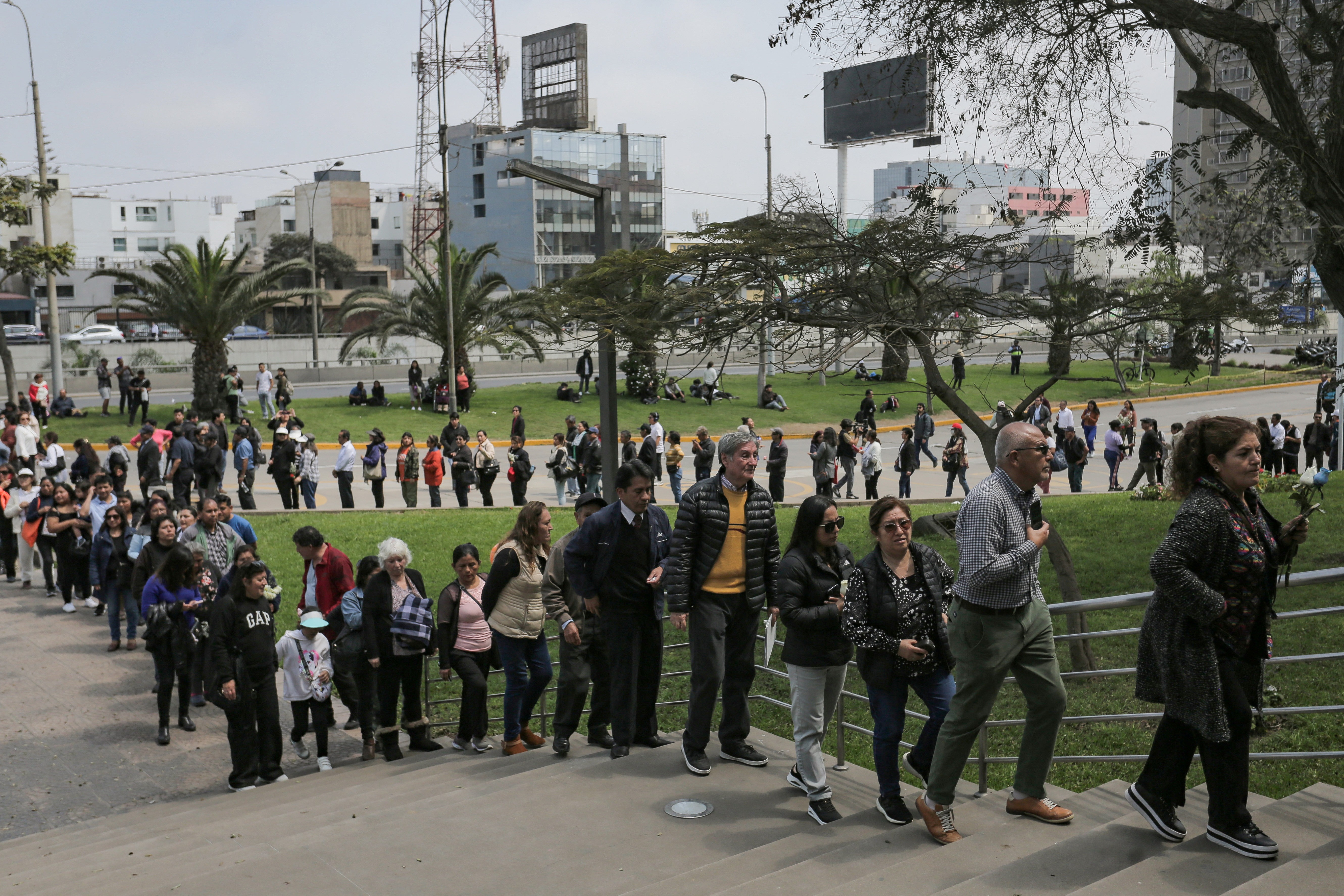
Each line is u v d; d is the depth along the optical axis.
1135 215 10.98
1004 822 5.36
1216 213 11.22
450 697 11.47
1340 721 7.32
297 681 9.12
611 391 11.83
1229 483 4.36
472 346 44.97
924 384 11.84
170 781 9.11
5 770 9.35
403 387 48.34
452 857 5.35
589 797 6.16
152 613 9.86
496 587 7.93
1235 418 4.35
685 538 6.32
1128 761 7.23
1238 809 4.43
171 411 38.31
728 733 6.74
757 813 5.86
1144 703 8.62
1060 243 11.33
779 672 7.12
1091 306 10.87
